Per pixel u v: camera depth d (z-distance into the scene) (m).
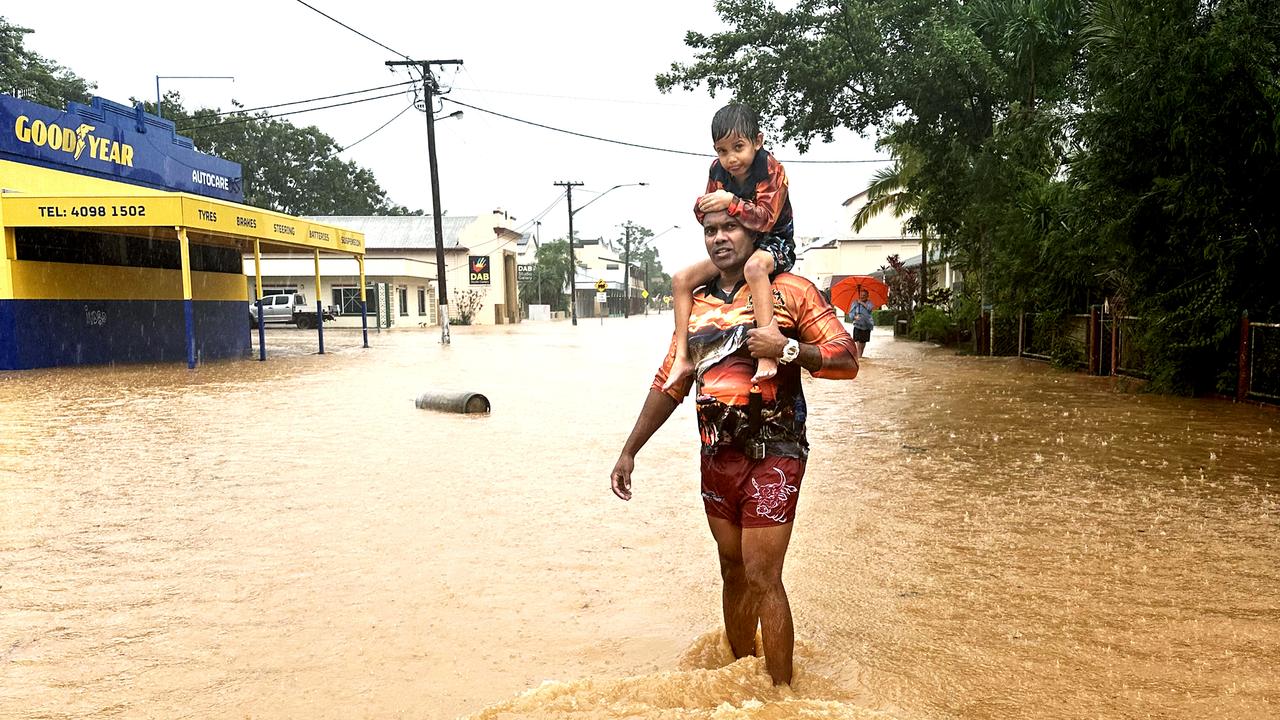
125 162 23.17
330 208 74.50
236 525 5.97
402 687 3.34
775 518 2.90
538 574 4.80
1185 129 11.80
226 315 27.20
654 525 5.91
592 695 2.73
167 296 24.72
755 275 2.81
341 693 3.29
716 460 2.97
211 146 67.62
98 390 15.72
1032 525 5.68
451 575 4.80
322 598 4.44
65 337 21.34
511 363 22.03
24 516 6.26
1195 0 12.17
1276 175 11.80
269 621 4.11
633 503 6.59
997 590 4.36
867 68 25.19
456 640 3.83
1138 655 3.48
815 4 26.30
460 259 60.53
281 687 3.36
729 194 2.88
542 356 24.78
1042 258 18.59
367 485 7.30
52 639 3.91
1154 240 13.05
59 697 3.30
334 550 5.33
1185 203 12.07
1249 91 11.48
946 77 22.88
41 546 5.47
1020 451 8.56
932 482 7.11
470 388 15.63
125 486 7.31
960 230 25.52
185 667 3.57
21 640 3.90
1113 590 4.33
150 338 24.02
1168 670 3.32
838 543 5.29
